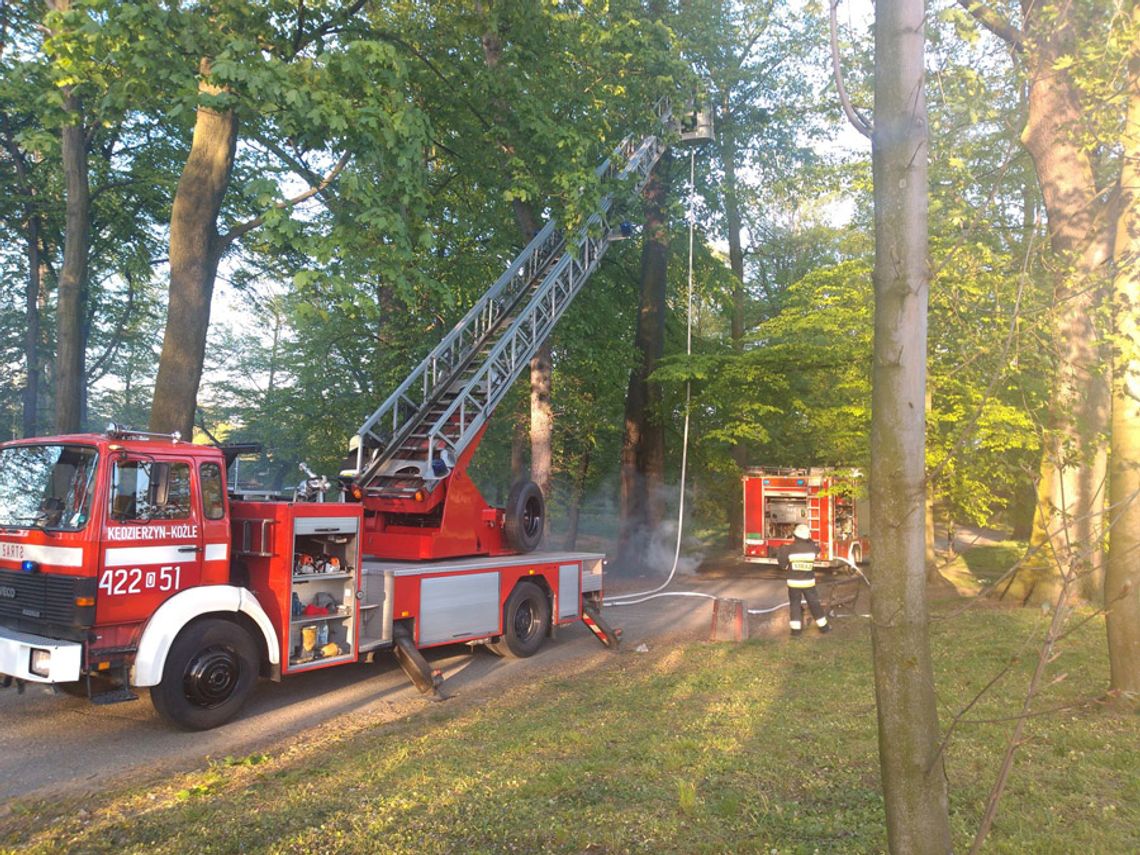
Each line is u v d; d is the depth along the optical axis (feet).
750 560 69.05
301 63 29.89
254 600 24.26
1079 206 34.71
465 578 31.32
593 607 38.40
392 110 31.48
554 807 15.83
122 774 19.43
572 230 41.60
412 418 37.32
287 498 27.86
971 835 14.53
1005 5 20.83
